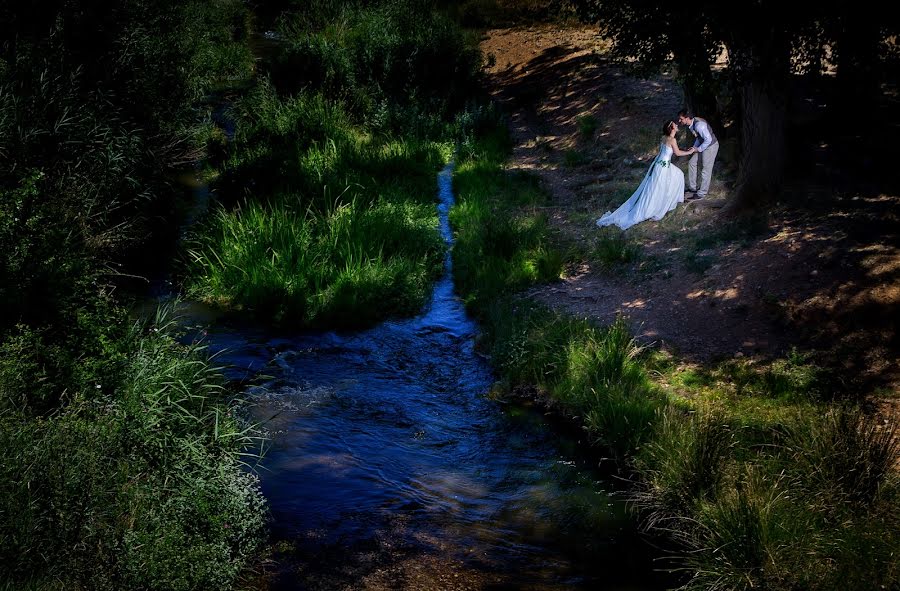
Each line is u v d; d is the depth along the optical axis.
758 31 8.22
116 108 11.93
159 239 11.37
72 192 9.17
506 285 10.05
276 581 4.93
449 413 7.52
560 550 5.43
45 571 4.40
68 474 4.86
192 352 7.35
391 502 5.97
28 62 10.82
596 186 12.97
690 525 5.48
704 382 7.35
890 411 6.41
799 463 5.68
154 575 4.47
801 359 7.27
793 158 10.02
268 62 19.77
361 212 11.63
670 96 15.57
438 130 16.52
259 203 11.40
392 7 22.05
